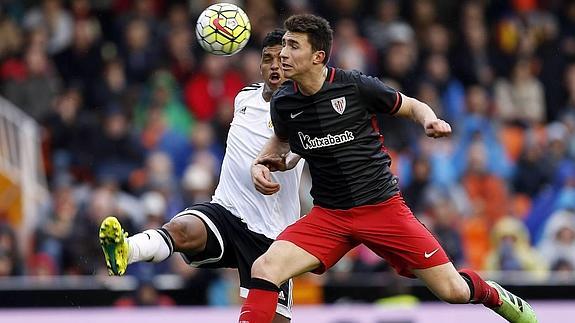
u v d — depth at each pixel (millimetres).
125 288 40188
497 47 58469
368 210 24484
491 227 49594
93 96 52250
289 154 25594
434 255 24547
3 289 39312
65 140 50594
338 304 40406
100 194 45656
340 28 55438
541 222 50219
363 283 41250
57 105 51188
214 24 26969
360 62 54344
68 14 54594
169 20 55094
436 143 51156
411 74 54531
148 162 48219
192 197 46844
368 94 24188
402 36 55781
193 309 39125
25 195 48719
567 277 44062
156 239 25844
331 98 24062
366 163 24391
